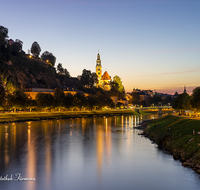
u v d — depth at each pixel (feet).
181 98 377.09
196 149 130.41
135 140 213.46
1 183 99.55
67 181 102.63
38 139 211.61
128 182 101.65
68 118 500.74
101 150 166.50
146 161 134.62
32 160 136.26
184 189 93.97
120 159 140.26
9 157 142.61
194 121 204.54
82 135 243.40
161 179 104.78
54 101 506.07
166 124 258.98
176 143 157.48
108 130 293.64
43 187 95.86
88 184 99.40
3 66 586.04
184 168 119.65
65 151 161.89
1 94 391.24
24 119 404.77
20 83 639.35
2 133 246.88
